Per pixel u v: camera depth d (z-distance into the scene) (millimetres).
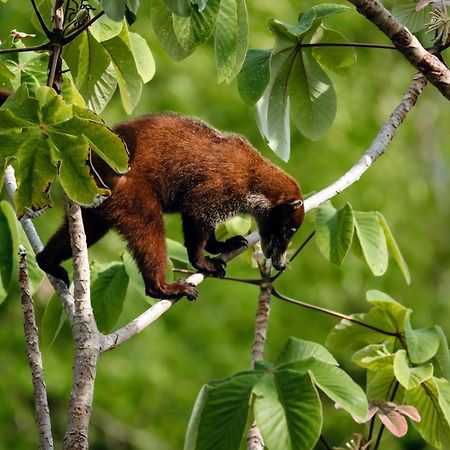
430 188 27344
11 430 21156
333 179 23922
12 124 7367
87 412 7785
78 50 10453
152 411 21969
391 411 9234
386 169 25312
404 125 26703
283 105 10789
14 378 21094
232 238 12031
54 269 10828
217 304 22844
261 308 10891
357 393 8344
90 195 7555
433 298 26312
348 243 10445
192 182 11664
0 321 21453
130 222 11117
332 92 11031
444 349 10047
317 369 8461
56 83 8250
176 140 11656
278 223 12680
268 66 10188
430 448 21984
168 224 22266
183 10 8445
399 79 27031
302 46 10570
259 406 8195
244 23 9133
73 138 7430
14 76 9023
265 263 11234
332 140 24219
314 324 23828
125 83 10680
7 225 10922
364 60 26484
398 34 9062
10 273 10875
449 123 28938
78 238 8125
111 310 10930
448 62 26156
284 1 24188
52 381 21234
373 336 10750
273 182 12562
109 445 21734
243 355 22672
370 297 10422
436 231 27031
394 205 25375
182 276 12266
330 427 21812
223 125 23172
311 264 24016
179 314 22672
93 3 10297
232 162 12094
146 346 22047
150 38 22609
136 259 11117
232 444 8297
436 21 9867
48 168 7527
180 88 22594
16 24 20953
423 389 9703
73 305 8859
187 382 22188
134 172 11234
